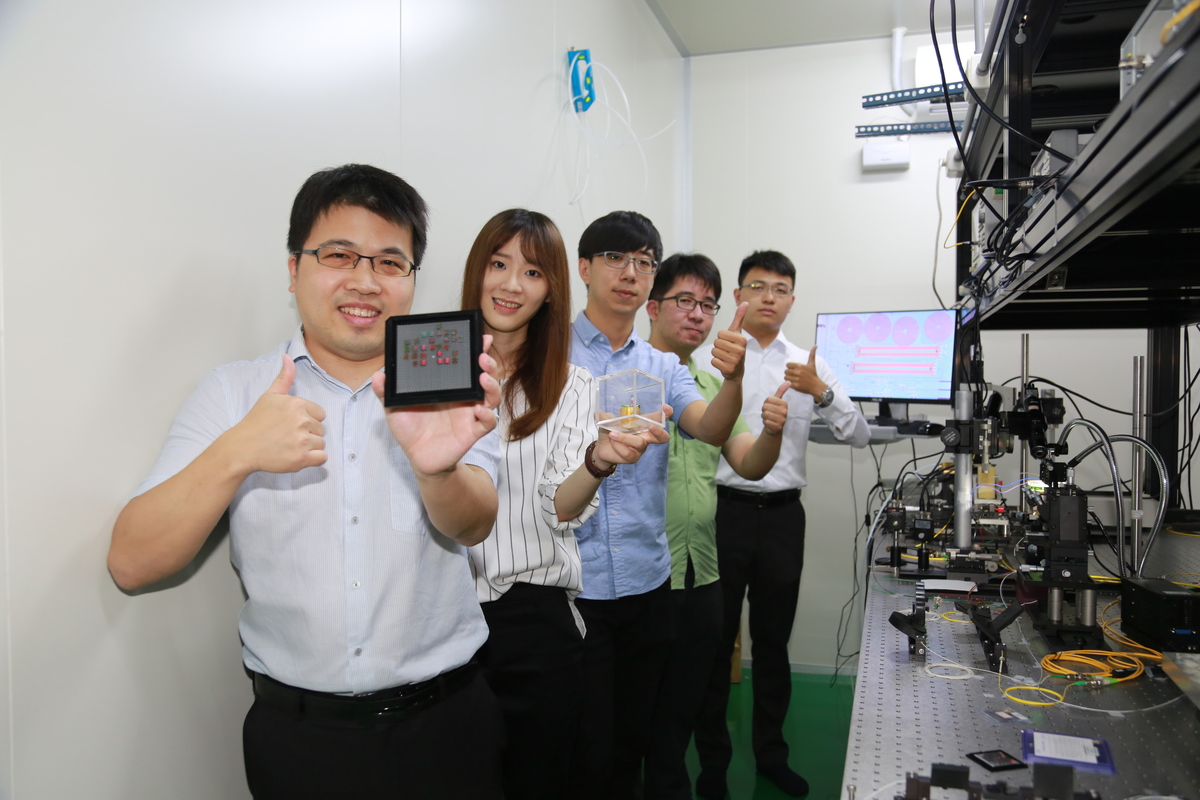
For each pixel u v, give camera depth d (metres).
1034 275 1.40
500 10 2.06
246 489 1.02
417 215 1.11
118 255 1.00
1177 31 0.68
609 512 1.68
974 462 2.00
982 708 1.08
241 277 1.20
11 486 0.88
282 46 1.28
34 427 0.90
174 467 0.95
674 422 1.97
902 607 1.59
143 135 1.03
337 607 1.03
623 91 2.96
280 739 1.04
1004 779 0.88
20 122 0.88
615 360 1.84
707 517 2.06
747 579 2.61
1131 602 1.35
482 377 0.84
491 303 1.39
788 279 2.78
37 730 0.91
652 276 1.80
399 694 1.06
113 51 0.99
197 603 1.16
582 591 1.64
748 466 1.94
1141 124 0.76
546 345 1.41
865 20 3.62
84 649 0.97
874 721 1.04
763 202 3.94
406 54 1.63
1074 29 1.77
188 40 1.10
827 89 3.86
